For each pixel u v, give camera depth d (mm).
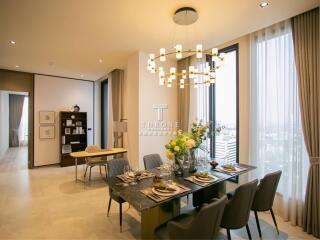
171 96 4777
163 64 4645
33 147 6137
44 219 2959
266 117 3264
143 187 2238
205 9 2617
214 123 4250
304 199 2748
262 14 2748
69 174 5398
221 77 4141
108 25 3070
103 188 4301
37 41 3666
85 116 6941
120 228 2650
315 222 2559
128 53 4363
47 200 3652
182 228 1642
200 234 1615
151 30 3246
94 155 4430
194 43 3779
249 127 3518
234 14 2746
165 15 2779
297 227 2773
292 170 2906
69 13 2719
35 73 6152
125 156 5051
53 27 3129
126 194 2035
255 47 3451
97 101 7430
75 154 4461
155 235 1856
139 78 4227
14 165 6508
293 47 2875
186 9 2564
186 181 2432
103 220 2941
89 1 2447
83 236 2539
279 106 3105
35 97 6164
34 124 6156
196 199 3129
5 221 2896
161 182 2191
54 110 6508
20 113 10719
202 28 3168
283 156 3031
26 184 4547
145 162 3355
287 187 2965
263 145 3314
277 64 3125
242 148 3656
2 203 3508
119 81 5734
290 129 2963
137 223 2863
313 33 2658
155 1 2451
